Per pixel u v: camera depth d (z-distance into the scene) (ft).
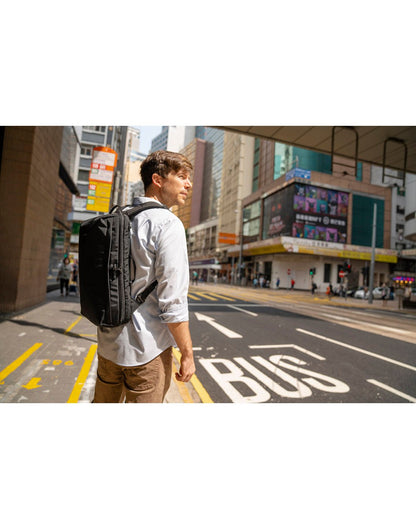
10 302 20.53
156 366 4.07
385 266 114.42
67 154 41.32
